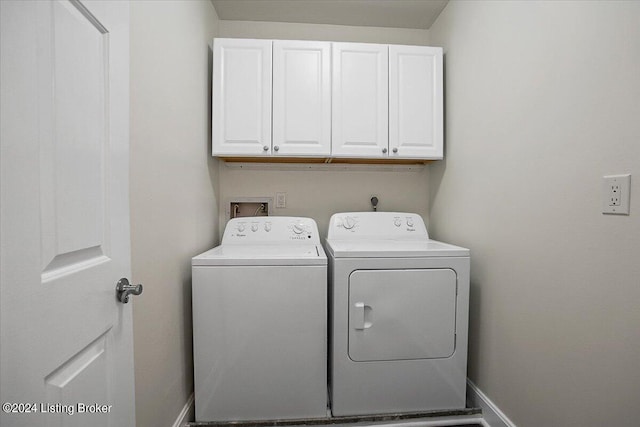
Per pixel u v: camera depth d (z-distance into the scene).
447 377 1.42
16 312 0.46
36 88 0.50
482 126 1.49
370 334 1.38
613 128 0.84
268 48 1.74
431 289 1.41
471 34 1.59
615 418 0.84
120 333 0.76
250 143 1.74
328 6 1.89
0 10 0.44
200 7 1.60
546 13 1.09
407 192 2.18
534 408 1.15
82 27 0.61
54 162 0.54
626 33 0.81
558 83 1.03
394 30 2.14
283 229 1.80
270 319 1.34
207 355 1.32
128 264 0.79
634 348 0.79
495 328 1.38
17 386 0.46
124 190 0.77
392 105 1.81
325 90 1.77
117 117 0.73
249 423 1.34
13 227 0.46
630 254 0.80
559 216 1.03
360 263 1.38
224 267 1.32
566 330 1.00
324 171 2.13
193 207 1.50
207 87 1.75
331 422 1.37
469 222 1.61
